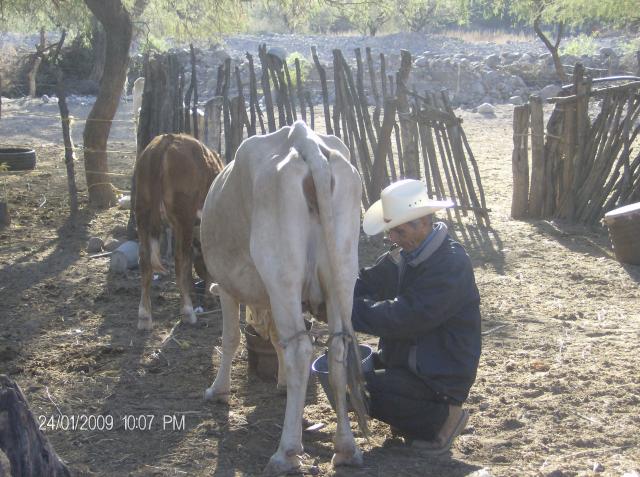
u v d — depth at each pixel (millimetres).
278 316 4480
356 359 4441
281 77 10305
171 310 7711
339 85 10250
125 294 8156
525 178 11219
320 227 4465
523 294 8148
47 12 16062
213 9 15203
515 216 11312
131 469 4676
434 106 10828
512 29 52156
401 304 4555
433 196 10961
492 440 5000
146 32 16438
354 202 4559
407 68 10422
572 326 7172
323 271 4477
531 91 26266
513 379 5957
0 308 7680
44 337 6938
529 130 12172
